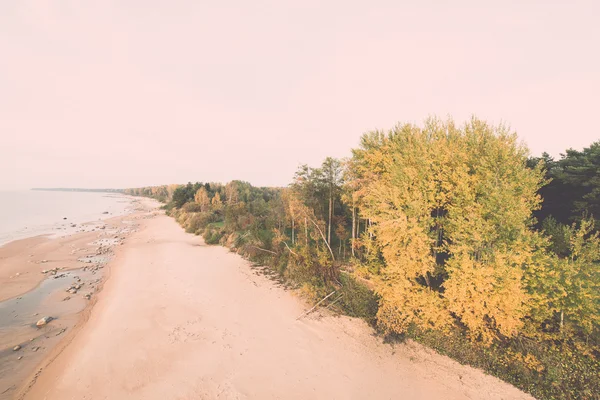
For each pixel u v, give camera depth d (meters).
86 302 20.70
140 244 40.44
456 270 12.96
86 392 11.54
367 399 11.51
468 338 13.74
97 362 13.32
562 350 12.13
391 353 14.31
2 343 15.34
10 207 103.44
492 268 12.23
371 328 16.23
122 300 20.28
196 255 33.12
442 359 13.55
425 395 11.74
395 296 14.38
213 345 14.73
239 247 34.31
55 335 16.19
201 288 22.58
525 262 12.68
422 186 15.30
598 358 11.55
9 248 37.66
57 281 25.02
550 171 23.17
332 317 17.62
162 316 17.80
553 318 13.40
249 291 22.02
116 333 15.80
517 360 12.28
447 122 20.70
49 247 38.41
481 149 16.53
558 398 10.90
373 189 17.14
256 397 11.35
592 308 11.45
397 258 15.05
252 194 91.56
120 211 99.44
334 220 30.62
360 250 24.30
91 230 54.16
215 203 69.56
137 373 12.58
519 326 12.52
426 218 14.63
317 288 19.75
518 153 15.16
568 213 21.94
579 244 12.59
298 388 11.93
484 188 13.70
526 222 14.28
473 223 13.10
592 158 20.50
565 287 12.25
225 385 11.93
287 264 25.61
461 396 11.62
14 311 19.17
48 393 11.58
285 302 20.06
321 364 13.49
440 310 13.78
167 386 11.81
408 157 17.70
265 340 15.34
